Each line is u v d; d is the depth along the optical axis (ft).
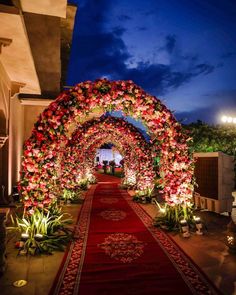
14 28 14.40
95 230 19.84
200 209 27.09
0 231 12.48
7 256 14.62
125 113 20.42
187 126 33.17
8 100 24.03
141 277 12.15
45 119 17.25
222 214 25.48
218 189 24.82
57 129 17.34
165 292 10.85
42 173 16.80
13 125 28.40
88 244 16.72
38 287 11.37
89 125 36.58
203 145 31.55
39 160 16.71
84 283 11.65
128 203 31.60
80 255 14.85
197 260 14.02
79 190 38.93
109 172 89.25
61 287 11.32
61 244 16.12
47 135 17.01
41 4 14.75
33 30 23.40
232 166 25.55
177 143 19.92
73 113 17.93
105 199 34.68
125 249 15.75
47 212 17.30
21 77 23.58
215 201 25.17
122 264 13.60
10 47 17.02
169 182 20.17
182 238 17.78
